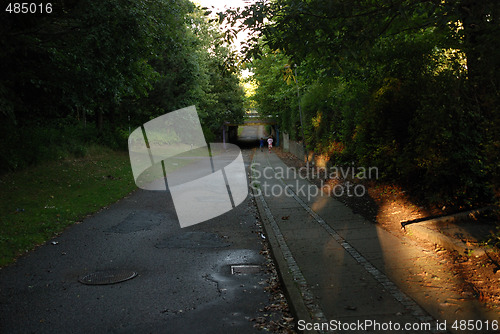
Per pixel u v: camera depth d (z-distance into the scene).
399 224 7.97
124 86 18.38
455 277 5.04
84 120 28.06
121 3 13.80
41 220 9.32
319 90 20.00
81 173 17.55
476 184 7.48
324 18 7.24
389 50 9.60
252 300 5.02
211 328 4.23
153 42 17.83
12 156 15.61
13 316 4.58
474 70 6.47
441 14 6.80
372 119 11.05
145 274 6.07
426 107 7.89
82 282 5.71
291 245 7.20
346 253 6.47
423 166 8.79
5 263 6.53
